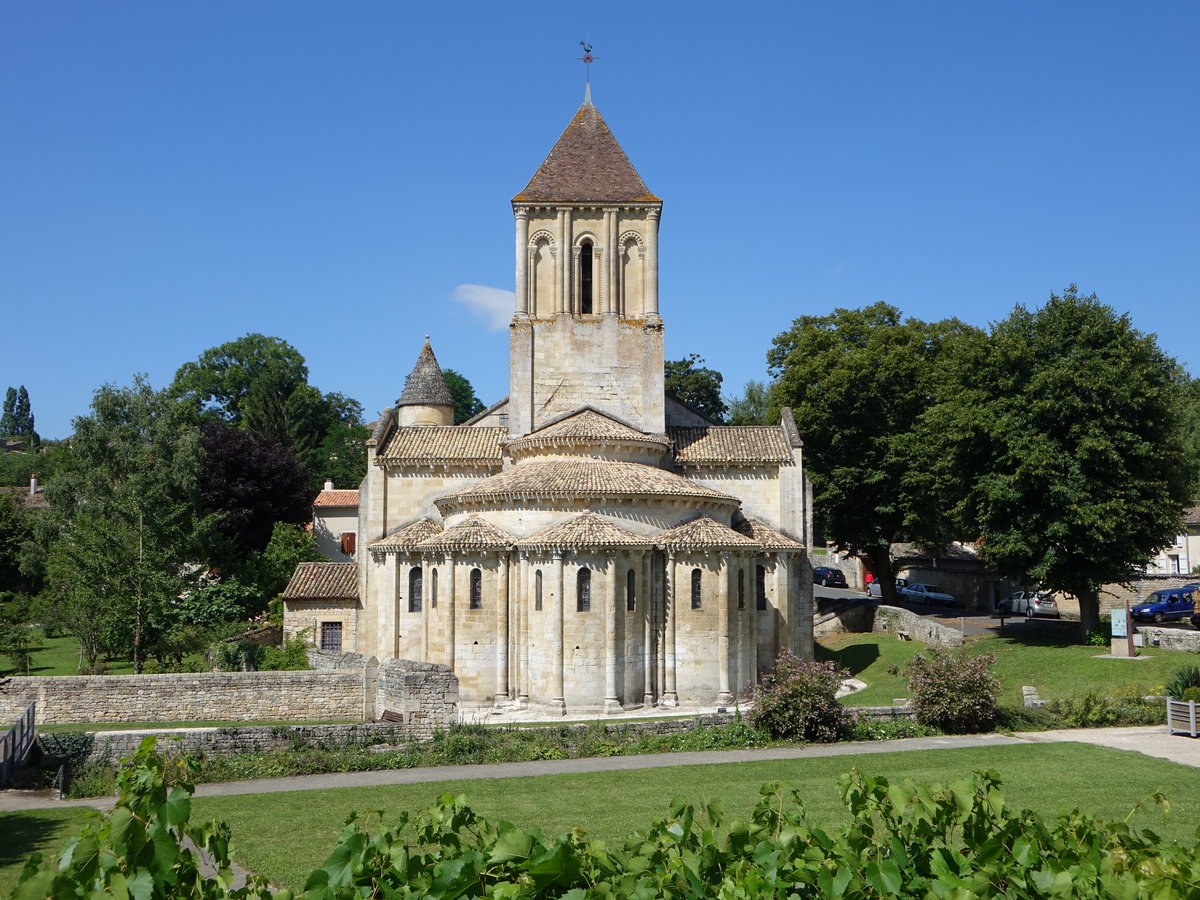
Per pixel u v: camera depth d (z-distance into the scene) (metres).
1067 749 34.25
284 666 55.81
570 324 60.72
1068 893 10.52
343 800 29.12
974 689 38.22
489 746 35.84
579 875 10.70
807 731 37.56
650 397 60.44
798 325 84.00
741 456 59.78
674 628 49.16
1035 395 52.84
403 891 10.48
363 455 138.12
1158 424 52.31
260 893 10.43
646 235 61.56
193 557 64.69
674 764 33.78
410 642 53.12
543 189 61.38
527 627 49.12
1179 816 24.91
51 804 30.12
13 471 152.88
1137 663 47.84
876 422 75.25
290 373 133.50
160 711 45.56
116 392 74.06
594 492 49.22
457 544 49.94
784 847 11.42
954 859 11.41
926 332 78.12
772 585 55.06
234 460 89.12
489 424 68.06
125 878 9.59
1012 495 52.03
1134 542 52.75
